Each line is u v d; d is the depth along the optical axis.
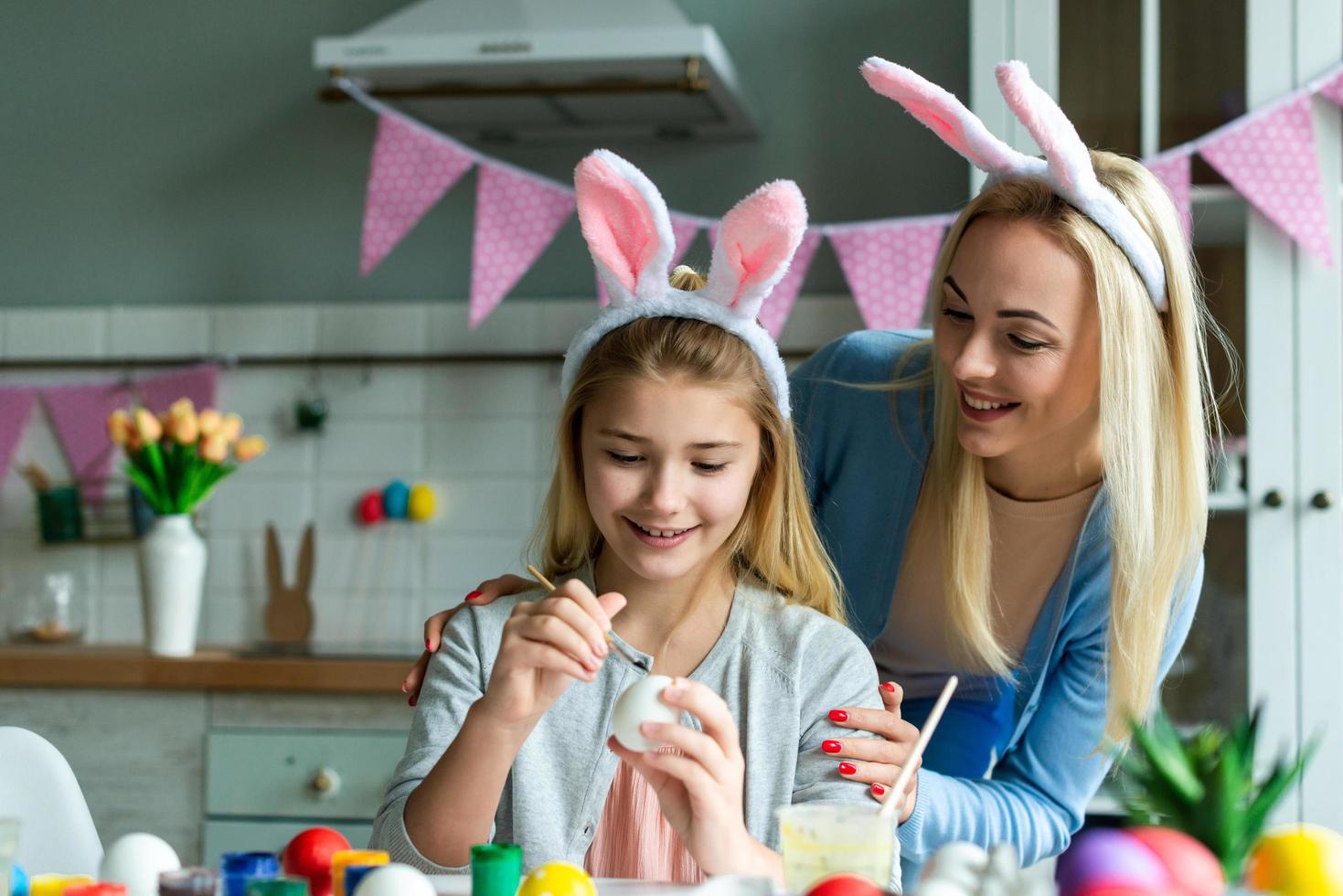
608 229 1.36
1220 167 2.57
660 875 1.31
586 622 1.12
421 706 1.34
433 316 3.27
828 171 3.17
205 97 3.41
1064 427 1.48
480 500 3.23
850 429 1.67
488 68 2.86
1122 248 1.36
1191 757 0.94
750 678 1.34
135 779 2.66
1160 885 0.83
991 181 1.43
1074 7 2.65
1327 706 2.51
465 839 1.16
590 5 2.89
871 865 0.91
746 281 1.33
